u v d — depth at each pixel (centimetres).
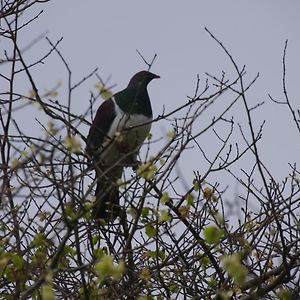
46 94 912
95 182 904
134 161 1069
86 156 968
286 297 999
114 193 1030
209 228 807
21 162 896
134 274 1032
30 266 909
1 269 885
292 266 1050
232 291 973
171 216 1013
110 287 918
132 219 1053
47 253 985
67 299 1026
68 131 866
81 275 902
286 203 1070
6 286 996
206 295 1029
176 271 1065
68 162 889
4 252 914
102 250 995
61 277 1057
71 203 925
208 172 1045
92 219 998
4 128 1070
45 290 739
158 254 1031
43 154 874
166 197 958
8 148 1032
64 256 1009
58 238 1040
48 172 983
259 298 1042
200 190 1060
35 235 948
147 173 929
